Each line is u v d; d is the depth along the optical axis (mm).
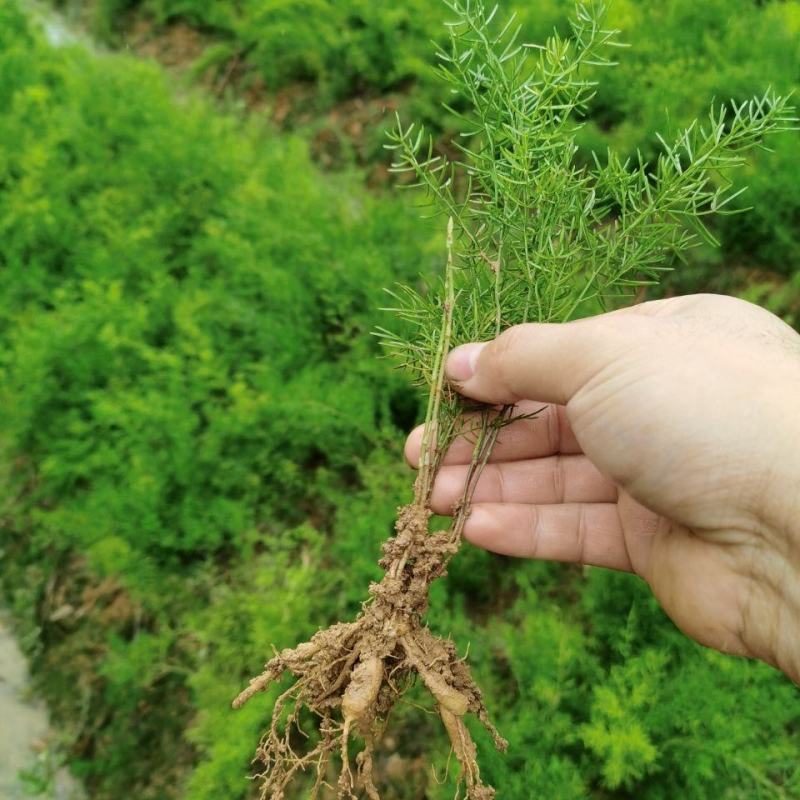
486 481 246
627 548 237
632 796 262
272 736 202
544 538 243
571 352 185
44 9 610
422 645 202
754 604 194
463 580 317
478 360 204
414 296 229
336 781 294
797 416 170
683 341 180
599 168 210
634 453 184
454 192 423
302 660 201
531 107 215
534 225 209
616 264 217
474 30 196
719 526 187
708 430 174
